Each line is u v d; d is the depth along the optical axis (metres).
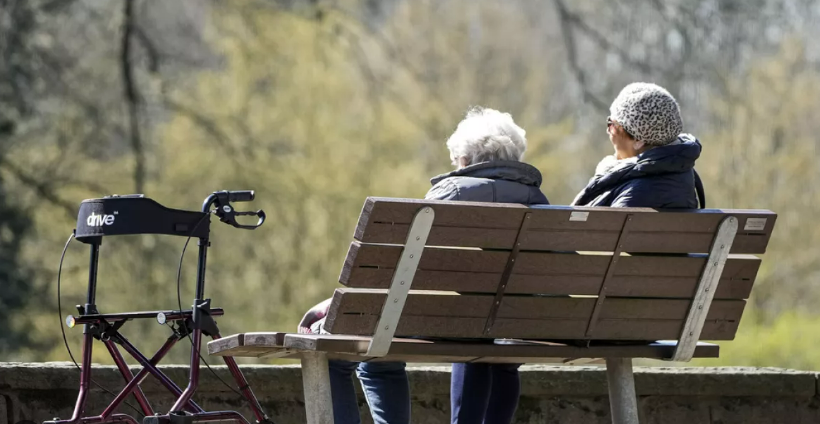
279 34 61.12
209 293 59.34
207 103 60.97
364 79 65.06
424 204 13.39
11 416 18.56
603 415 19.88
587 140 74.06
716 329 15.73
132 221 14.78
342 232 60.59
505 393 16.81
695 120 79.44
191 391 14.90
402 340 14.09
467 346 14.25
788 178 77.56
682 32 75.88
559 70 79.81
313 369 14.12
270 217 60.50
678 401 20.11
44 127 60.25
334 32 63.50
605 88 75.81
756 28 79.75
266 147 61.16
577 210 14.14
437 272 13.90
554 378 19.75
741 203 77.62
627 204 15.27
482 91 75.12
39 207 58.41
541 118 78.75
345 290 13.53
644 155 15.41
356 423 16.28
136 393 15.53
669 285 15.15
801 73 78.94
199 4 63.44
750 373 20.05
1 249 57.44
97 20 62.03
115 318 15.16
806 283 76.31
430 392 19.58
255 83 61.84
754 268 15.56
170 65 64.50
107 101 61.78
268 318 59.81
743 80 78.19
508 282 14.26
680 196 15.40
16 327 56.50
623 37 75.19
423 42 73.56
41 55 60.56
